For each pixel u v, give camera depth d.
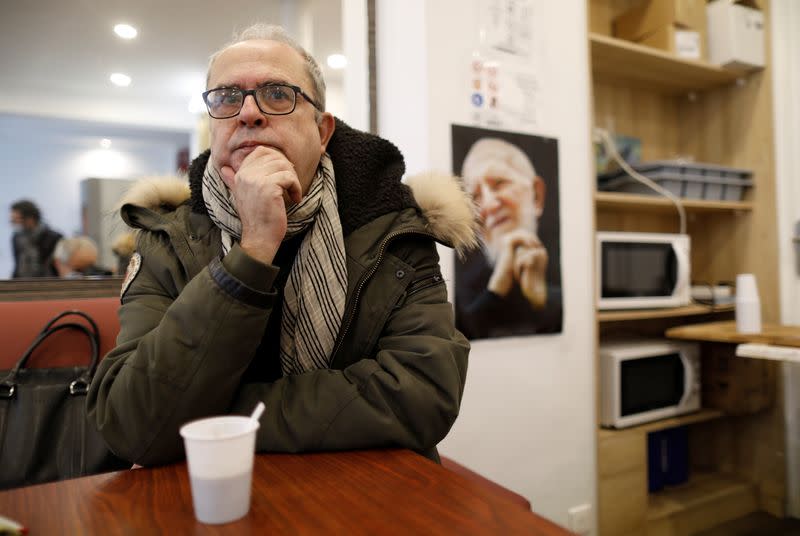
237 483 0.43
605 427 1.96
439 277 0.89
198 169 0.89
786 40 2.32
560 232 1.83
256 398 0.68
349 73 1.75
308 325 0.80
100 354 1.04
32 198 3.29
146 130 2.90
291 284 0.83
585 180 1.90
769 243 2.32
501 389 1.70
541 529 0.42
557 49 1.84
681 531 2.03
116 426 0.62
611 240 1.94
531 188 1.76
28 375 0.96
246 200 0.68
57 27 1.89
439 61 1.59
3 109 2.22
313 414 0.65
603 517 1.85
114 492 0.51
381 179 0.93
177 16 1.87
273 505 0.47
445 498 0.48
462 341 0.82
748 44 2.25
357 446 0.64
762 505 2.30
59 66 2.15
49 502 0.48
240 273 0.63
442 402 0.70
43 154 3.31
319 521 0.43
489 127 1.68
